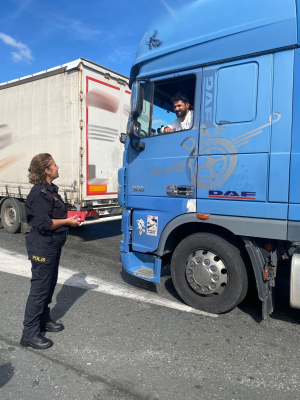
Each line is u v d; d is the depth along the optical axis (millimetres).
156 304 4078
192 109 3771
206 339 3252
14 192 8078
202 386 2541
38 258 2959
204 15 3615
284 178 3107
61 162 7020
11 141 8078
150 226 4074
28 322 3035
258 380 2619
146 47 4086
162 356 2945
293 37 3049
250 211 3289
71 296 4316
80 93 6660
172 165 3826
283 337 3318
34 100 7434
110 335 3311
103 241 7680
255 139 3242
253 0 3305
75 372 2701
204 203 3580
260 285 3336
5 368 2744
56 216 3023
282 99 3107
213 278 3670
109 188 7496
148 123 4062
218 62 3463
